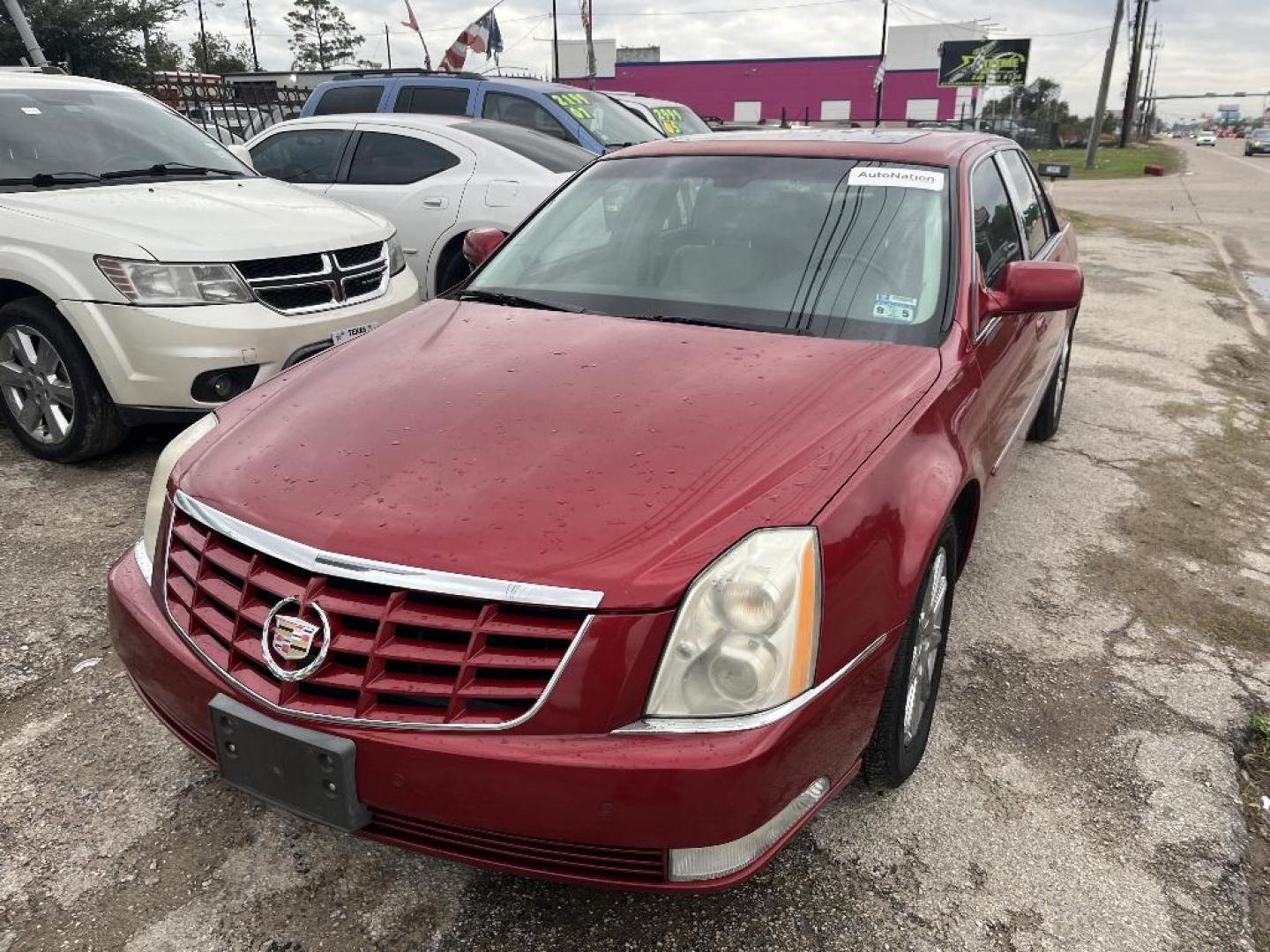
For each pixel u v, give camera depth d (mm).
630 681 1762
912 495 2172
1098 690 3064
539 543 1844
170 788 2518
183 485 2201
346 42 56844
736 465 2041
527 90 8570
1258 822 2541
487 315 2961
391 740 1809
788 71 53625
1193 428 5742
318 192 6738
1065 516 4406
